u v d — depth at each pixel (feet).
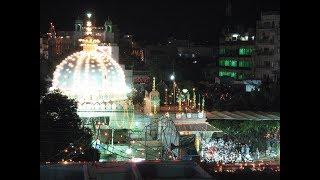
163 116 267.59
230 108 314.96
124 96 300.81
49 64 382.22
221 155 214.69
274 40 426.92
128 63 461.37
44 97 212.64
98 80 290.15
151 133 271.90
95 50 308.81
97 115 280.31
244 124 250.98
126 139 265.34
